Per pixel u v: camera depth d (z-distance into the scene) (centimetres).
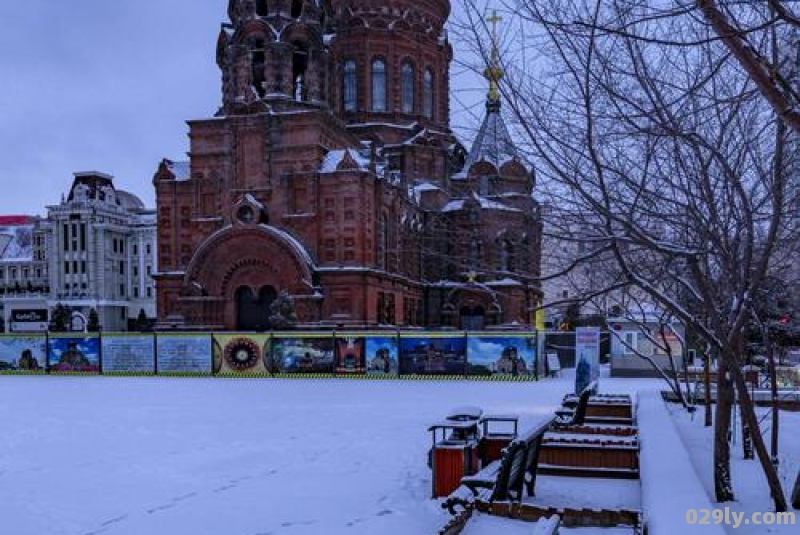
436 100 6381
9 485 1223
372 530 929
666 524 621
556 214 972
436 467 1075
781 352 3069
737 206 1066
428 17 6328
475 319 5728
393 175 5472
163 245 5191
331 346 3662
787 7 582
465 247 2419
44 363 4084
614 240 791
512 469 862
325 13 5400
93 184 9988
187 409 2317
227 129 5025
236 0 5269
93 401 2605
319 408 2316
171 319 5122
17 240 10800
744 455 1230
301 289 4709
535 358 3403
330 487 1173
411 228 5447
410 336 3562
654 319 3381
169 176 5200
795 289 1564
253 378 3678
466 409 1173
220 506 1061
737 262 949
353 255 4741
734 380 942
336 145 5250
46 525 987
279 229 4866
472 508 769
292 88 5181
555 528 569
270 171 4934
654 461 905
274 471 1309
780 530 786
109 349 3997
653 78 1007
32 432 1839
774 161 888
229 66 5200
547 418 1012
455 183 5981
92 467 1370
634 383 3173
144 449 1560
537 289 4919
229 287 4934
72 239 9744
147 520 998
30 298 10244
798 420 1762
